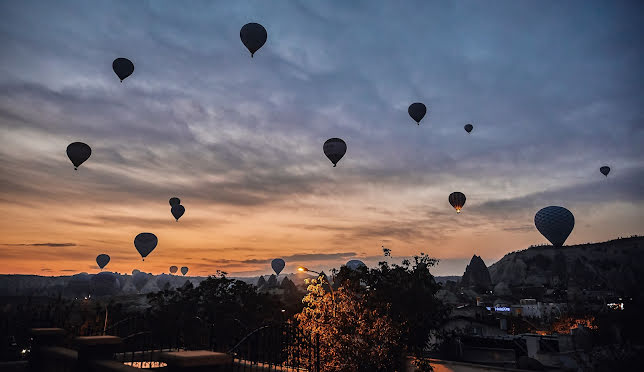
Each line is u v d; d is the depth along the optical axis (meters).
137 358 10.95
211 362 5.00
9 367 9.83
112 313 19.33
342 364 18.17
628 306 38.19
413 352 21.34
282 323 11.06
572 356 30.34
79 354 7.04
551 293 155.12
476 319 46.12
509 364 32.91
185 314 33.50
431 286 22.36
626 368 23.12
